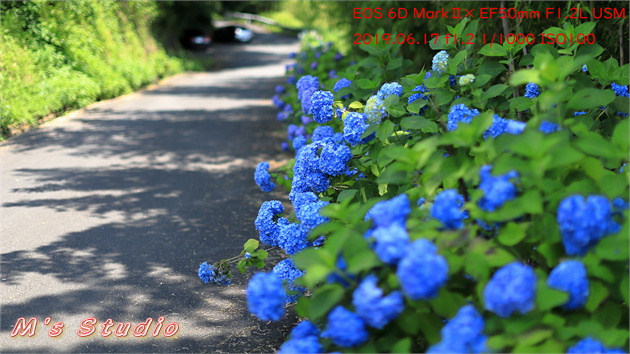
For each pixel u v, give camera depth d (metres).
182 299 4.04
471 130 2.05
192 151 8.91
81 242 5.09
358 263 1.85
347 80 5.15
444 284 1.89
